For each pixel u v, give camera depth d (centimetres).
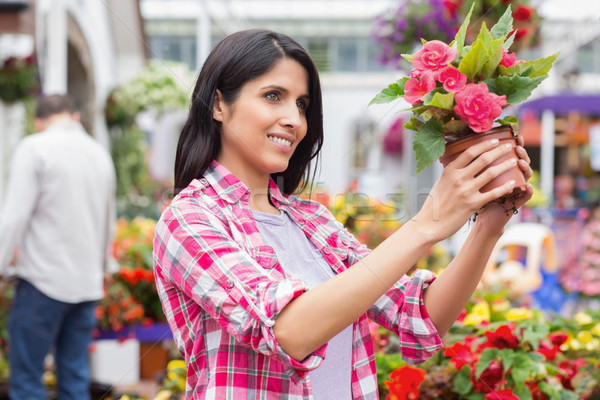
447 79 120
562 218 898
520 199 122
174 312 122
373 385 129
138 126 1375
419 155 120
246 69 124
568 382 209
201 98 128
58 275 322
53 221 324
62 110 337
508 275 445
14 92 748
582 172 1348
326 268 131
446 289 131
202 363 119
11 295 391
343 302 105
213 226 117
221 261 112
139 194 1295
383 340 238
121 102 1207
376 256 108
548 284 482
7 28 649
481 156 112
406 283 136
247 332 107
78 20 1011
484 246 128
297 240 131
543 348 205
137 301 411
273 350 105
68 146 330
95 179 337
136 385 398
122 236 477
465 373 199
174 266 115
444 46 124
